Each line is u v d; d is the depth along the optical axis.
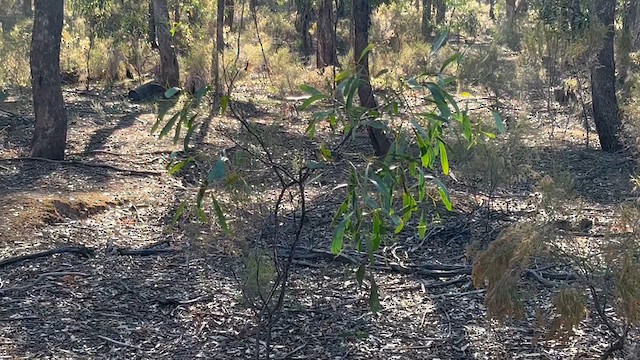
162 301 6.04
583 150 12.28
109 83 18.11
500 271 4.23
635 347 4.83
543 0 14.25
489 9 43.50
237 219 5.23
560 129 13.73
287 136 11.08
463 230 7.83
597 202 9.25
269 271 5.26
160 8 16.86
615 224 4.82
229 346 5.38
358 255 7.14
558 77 16.25
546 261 6.58
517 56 16.38
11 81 16.78
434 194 7.63
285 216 8.11
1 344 5.27
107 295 6.19
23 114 13.91
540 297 6.08
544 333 5.51
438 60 16.44
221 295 6.17
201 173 9.78
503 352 5.29
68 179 9.57
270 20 28.03
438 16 31.12
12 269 6.67
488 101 14.44
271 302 5.67
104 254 7.12
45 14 10.02
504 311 4.19
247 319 5.79
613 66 12.41
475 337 5.54
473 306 6.11
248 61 18.61
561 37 13.66
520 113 13.02
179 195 9.20
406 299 6.27
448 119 3.52
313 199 8.79
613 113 12.19
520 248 4.18
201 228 5.83
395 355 5.27
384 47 19.12
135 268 6.78
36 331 5.52
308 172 4.23
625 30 15.08
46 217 7.95
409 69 16.83
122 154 11.12
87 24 19.84
